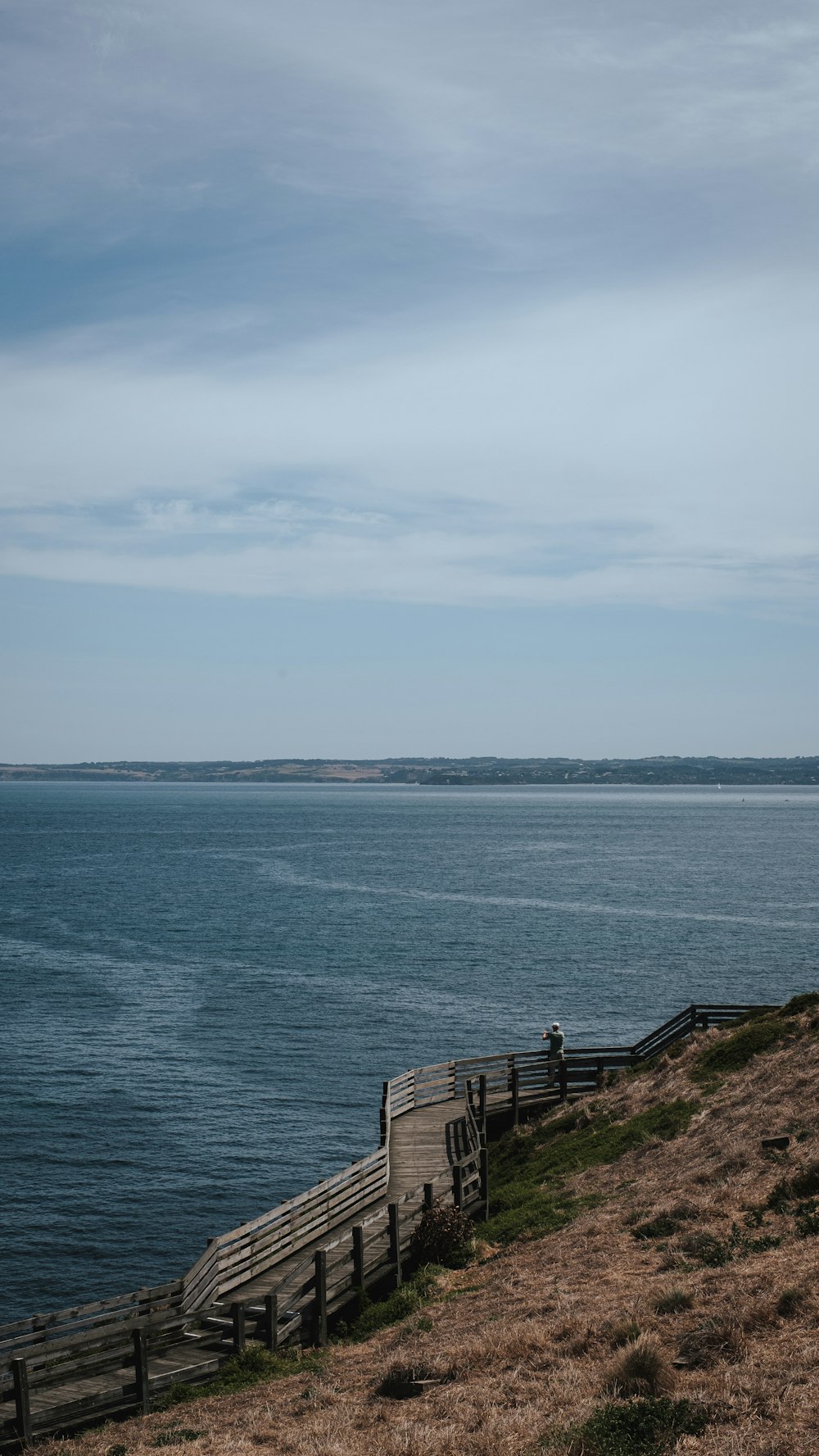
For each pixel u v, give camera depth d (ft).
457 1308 56.44
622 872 464.24
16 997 212.84
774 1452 29.14
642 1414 32.50
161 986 224.53
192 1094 155.22
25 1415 47.57
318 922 314.14
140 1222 115.34
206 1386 52.70
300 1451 37.32
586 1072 115.14
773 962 248.11
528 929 298.76
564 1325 44.60
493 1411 37.19
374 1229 73.20
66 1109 149.07
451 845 625.41
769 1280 43.62
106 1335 51.62
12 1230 113.29
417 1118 101.30
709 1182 67.10
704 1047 103.71
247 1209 118.52
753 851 579.07
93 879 428.56
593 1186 78.43
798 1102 75.25
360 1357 52.60
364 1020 195.21
